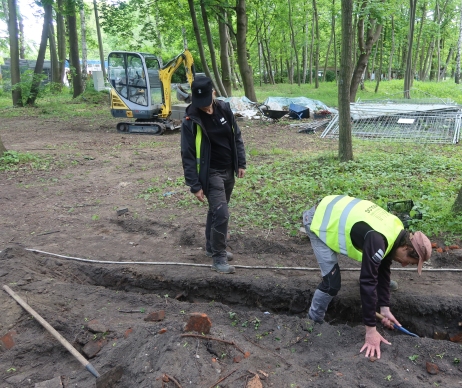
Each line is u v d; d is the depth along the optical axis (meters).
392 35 29.70
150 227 6.06
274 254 5.19
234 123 4.49
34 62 35.50
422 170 8.05
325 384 2.76
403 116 13.43
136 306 3.98
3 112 21.73
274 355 3.14
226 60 21.27
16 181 8.86
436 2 30.92
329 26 38.44
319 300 3.63
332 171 8.23
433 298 4.04
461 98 22.70
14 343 3.33
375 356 3.04
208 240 5.05
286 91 30.59
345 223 3.22
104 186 8.38
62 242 5.66
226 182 4.66
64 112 21.75
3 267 4.55
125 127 15.71
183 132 4.27
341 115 8.74
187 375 2.80
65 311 3.80
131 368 2.94
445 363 3.00
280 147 11.94
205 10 19.14
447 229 5.30
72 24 25.69
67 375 3.02
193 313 3.60
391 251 3.09
